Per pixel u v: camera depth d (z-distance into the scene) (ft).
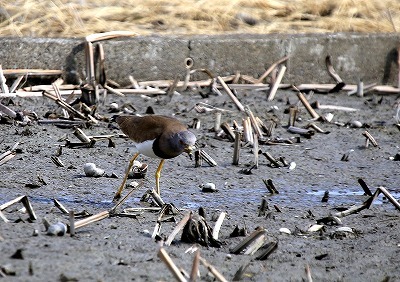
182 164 41.27
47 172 38.09
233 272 26.68
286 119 51.34
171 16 63.87
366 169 42.52
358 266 28.25
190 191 36.91
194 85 57.06
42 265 25.11
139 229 30.40
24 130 44.86
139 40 55.98
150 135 33.65
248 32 63.21
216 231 30.17
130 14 63.05
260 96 56.70
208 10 64.85
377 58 61.52
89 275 24.76
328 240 30.91
